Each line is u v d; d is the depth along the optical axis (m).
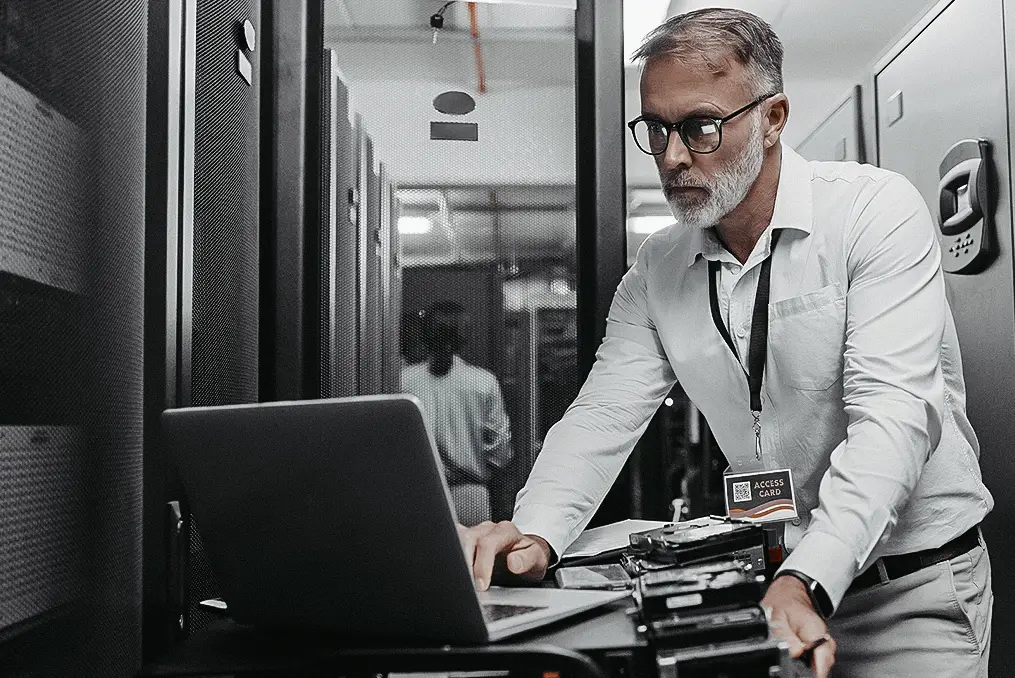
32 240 0.78
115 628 0.92
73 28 0.84
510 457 1.54
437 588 0.66
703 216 1.11
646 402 1.32
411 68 1.56
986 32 1.87
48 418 0.80
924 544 1.20
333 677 0.65
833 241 1.14
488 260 1.56
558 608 0.74
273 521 0.71
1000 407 1.90
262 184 1.49
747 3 2.54
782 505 1.06
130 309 0.96
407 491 0.64
